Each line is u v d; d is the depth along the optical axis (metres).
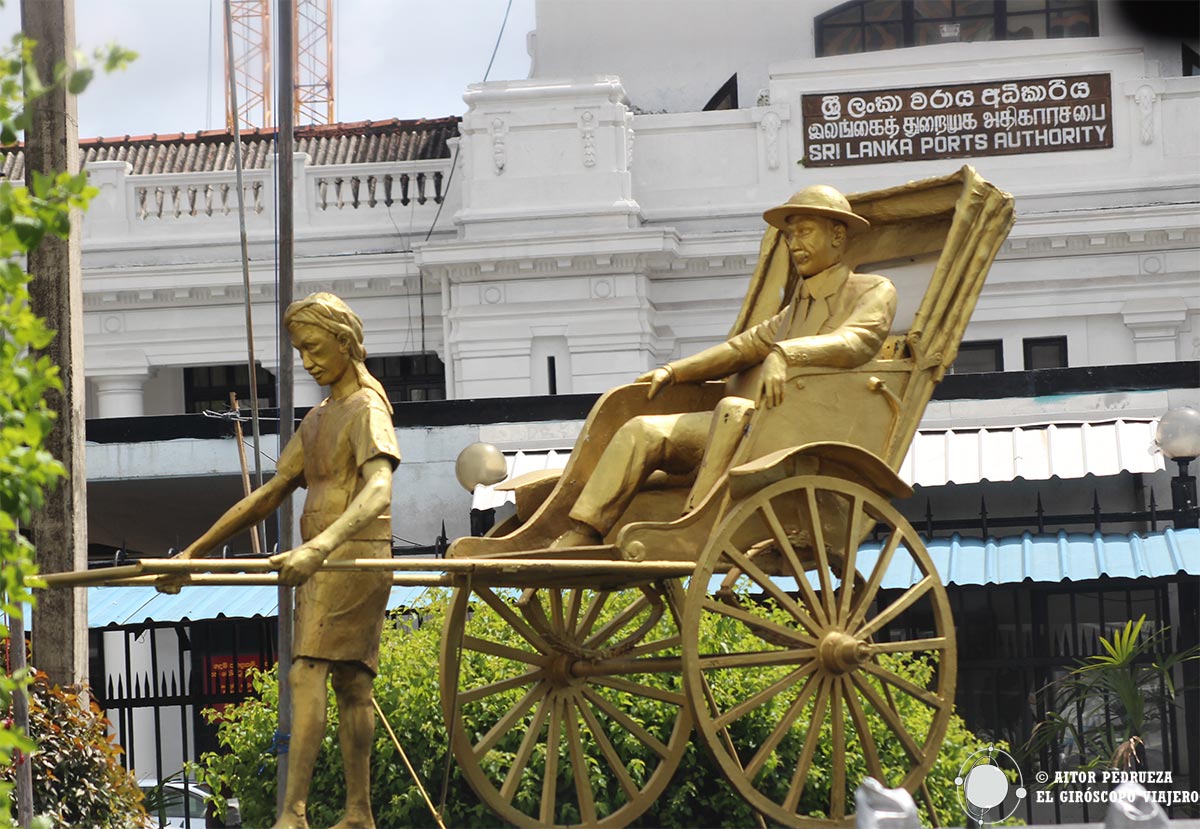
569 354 28.53
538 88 28.75
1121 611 23.77
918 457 23.16
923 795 11.56
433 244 28.52
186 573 9.66
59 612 13.61
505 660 13.77
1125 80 28.47
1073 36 30.47
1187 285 28.22
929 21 30.78
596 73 30.48
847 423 11.15
